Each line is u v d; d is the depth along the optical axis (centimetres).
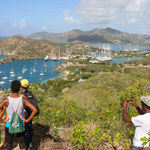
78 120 612
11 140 356
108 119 521
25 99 344
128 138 448
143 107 299
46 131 520
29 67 19488
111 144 423
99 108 718
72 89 3528
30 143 423
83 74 13725
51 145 446
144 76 4441
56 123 577
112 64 19375
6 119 340
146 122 279
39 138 483
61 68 18038
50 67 19650
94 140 412
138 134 288
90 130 464
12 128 326
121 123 505
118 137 419
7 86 11469
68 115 593
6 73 15825
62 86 10150
